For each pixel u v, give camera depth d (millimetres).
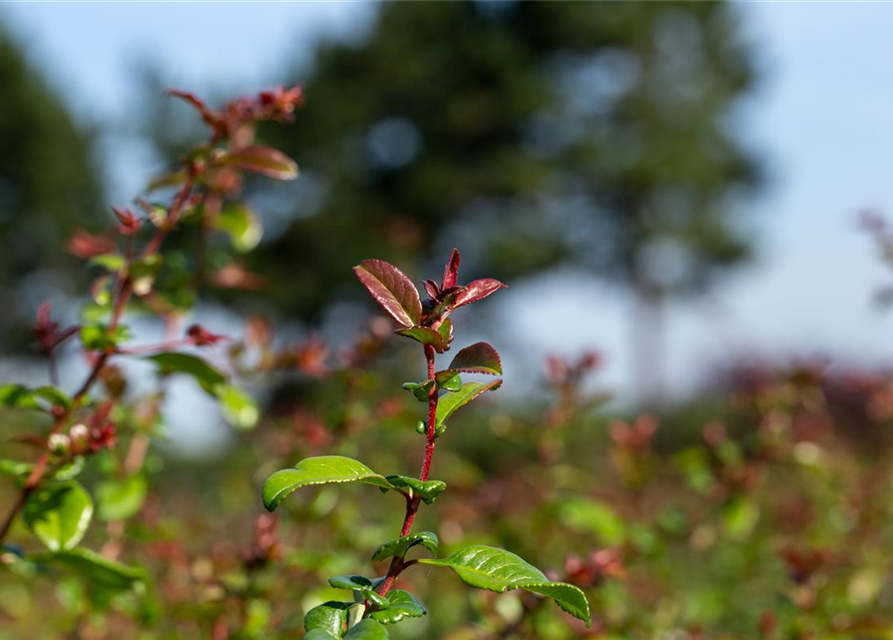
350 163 24375
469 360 1505
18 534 2703
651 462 4121
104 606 2910
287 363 3418
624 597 3693
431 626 3393
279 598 3012
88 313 2535
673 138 28391
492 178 24750
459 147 25703
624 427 4172
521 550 3598
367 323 3650
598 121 28266
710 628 4004
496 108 25297
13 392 2320
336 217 22828
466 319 3674
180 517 4641
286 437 3668
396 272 1499
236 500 4629
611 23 26859
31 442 2256
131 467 3109
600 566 2549
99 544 3557
